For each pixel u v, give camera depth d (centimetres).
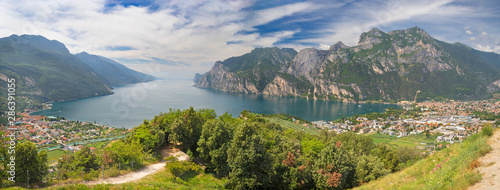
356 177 3597
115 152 3300
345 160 3391
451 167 1689
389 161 5769
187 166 3497
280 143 4131
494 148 1697
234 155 3481
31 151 2347
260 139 3453
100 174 2841
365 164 3662
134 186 2425
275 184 3609
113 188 2275
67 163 2842
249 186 3250
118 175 2981
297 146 4578
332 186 3250
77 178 2619
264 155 3459
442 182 1569
